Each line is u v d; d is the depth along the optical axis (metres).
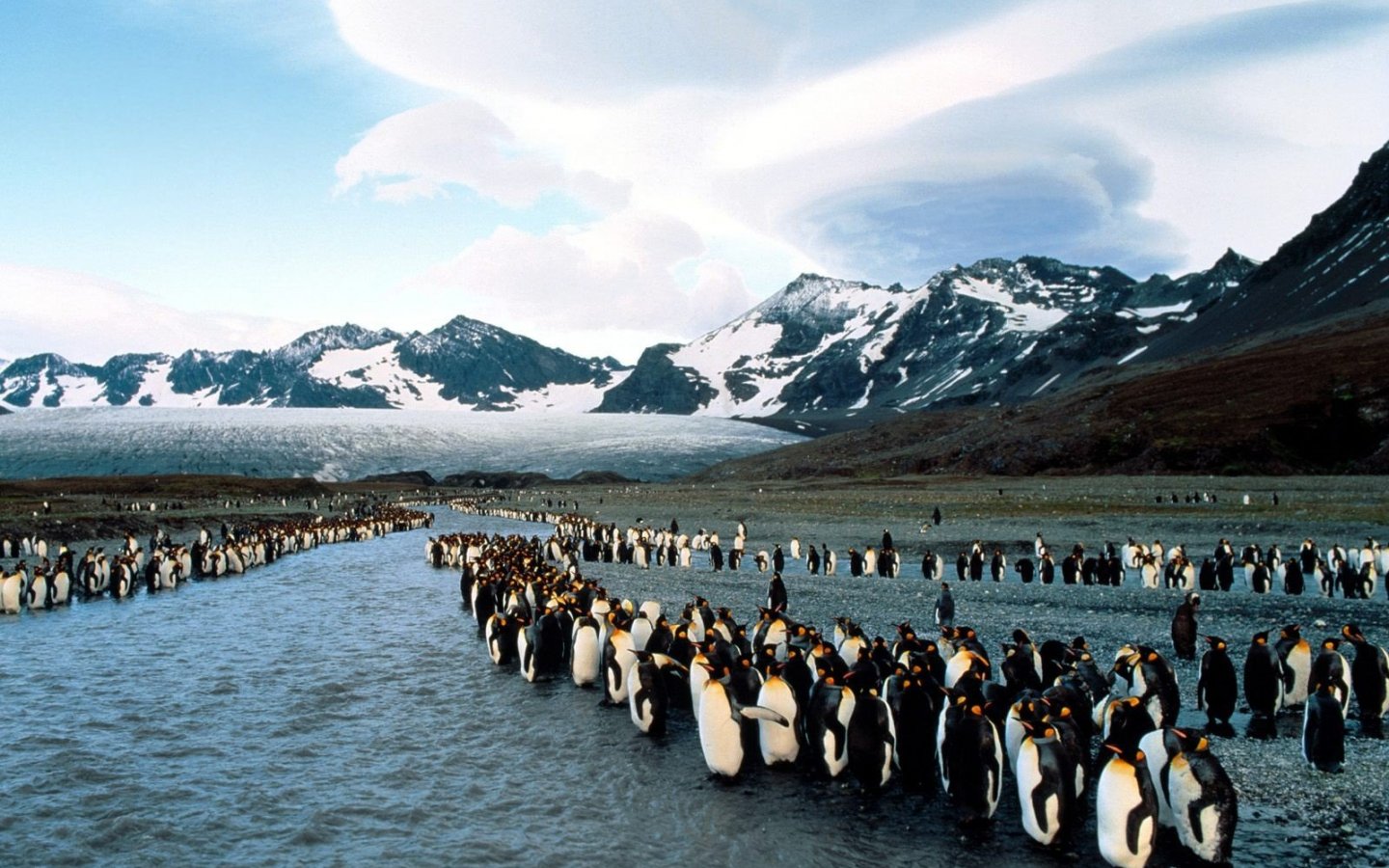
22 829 11.84
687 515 82.19
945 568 44.09
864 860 10.55
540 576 26.75
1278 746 13.69
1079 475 106.44
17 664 22.31
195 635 26.47
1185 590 32.16
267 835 11.61
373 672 20.95
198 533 73.75
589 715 16.86
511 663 21.27
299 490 154.25
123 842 11.44
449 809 12.43
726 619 19.28
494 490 189.00
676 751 14.62
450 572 46.12
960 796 11.37
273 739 15.74
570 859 10.78
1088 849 10.71
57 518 66.31
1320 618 24.59
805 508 80.50
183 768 14.27
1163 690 13.91
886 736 12.48
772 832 11.38
